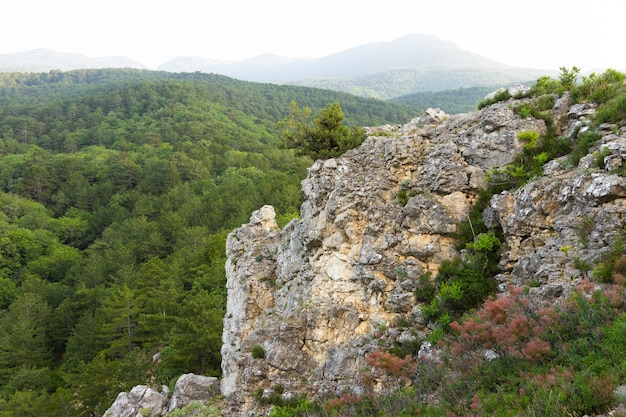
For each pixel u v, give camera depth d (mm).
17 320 48250
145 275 49312
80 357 43469
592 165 13203
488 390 10227
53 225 87062
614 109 14344
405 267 16203
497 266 14562
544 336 10406
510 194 15016
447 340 13227
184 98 172500
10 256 74688
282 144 21797
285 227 24797
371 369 14750
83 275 61594
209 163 110562
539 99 17469
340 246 18188
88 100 174000
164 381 32281
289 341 17703
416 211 16500
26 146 133875
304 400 15703
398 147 18188
